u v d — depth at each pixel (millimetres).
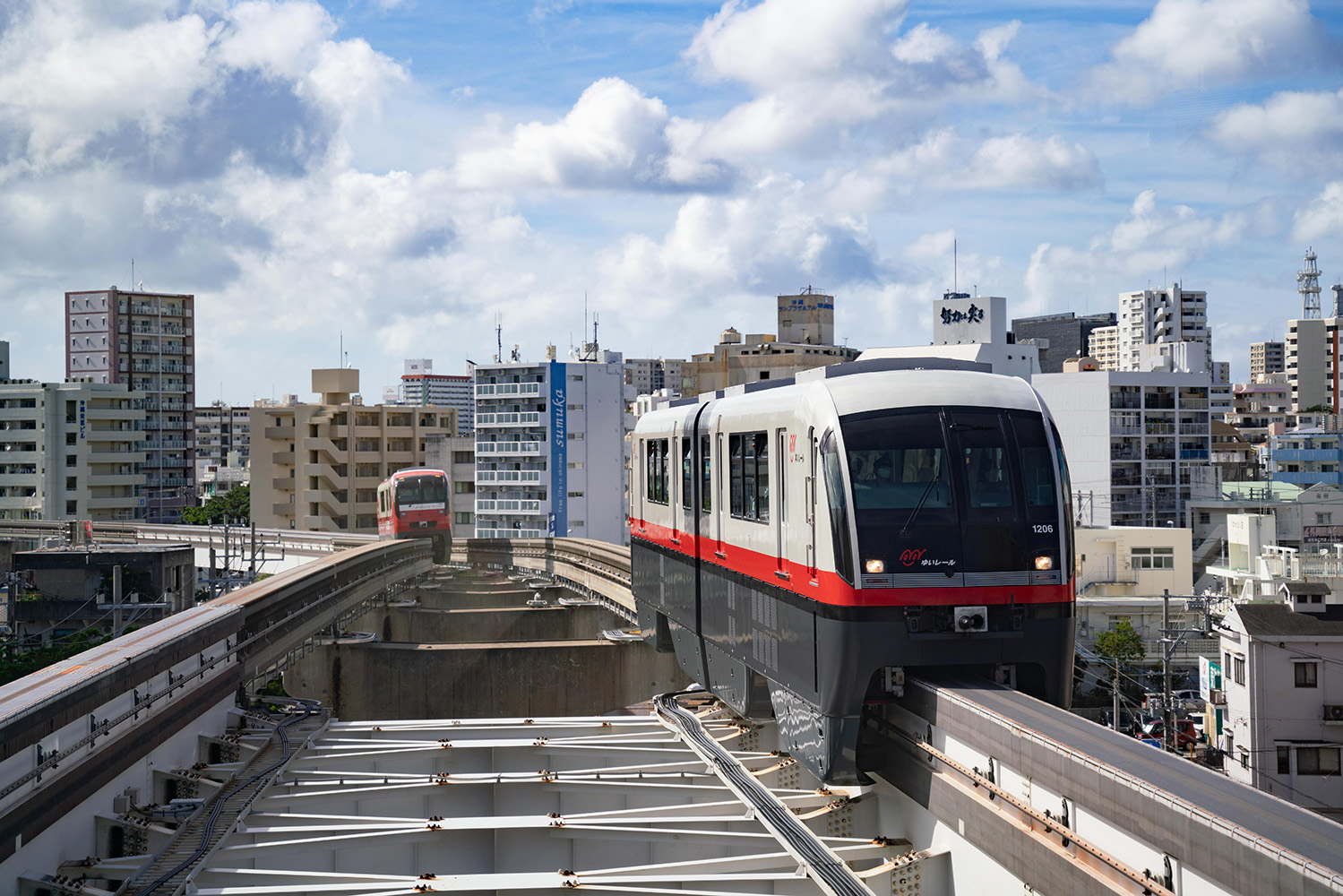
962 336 102250
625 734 24438
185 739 21547
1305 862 8305
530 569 72938
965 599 14406
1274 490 89438
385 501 69500
